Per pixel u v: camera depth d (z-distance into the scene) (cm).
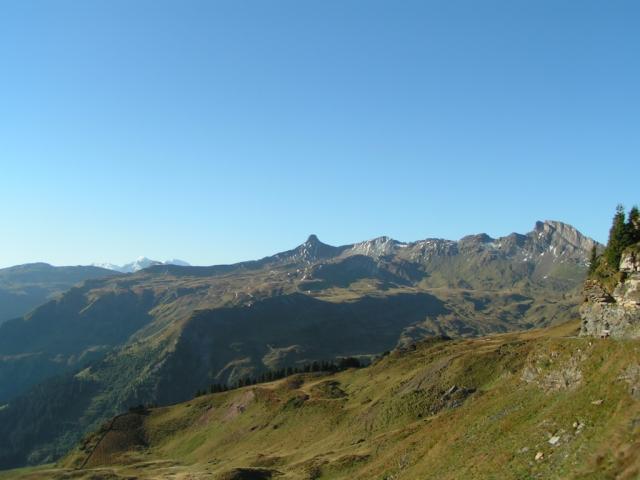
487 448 5684
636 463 3678
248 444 15450
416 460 7131
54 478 16062
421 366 15175
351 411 13738
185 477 12950
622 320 6153
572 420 4831
